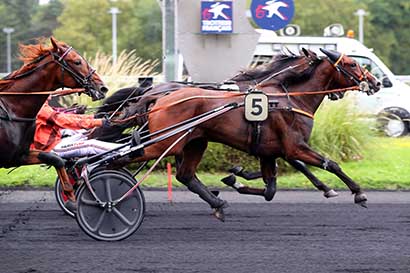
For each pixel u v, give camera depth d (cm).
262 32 2097
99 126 1113
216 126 1091
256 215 1208
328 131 1641
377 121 1900
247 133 1095
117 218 1008
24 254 931
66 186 1000
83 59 1005
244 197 1399
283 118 1109
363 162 1664
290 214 1217
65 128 1096
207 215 1207
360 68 1173
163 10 1638
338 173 1113
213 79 1617
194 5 1612
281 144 1113
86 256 923
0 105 966
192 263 894
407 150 1855
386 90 2150
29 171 1570
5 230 1076
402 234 1064
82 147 1064
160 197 1387
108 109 1261
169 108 1073
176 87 1211
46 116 1080
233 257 925
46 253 938
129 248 968
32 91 983
